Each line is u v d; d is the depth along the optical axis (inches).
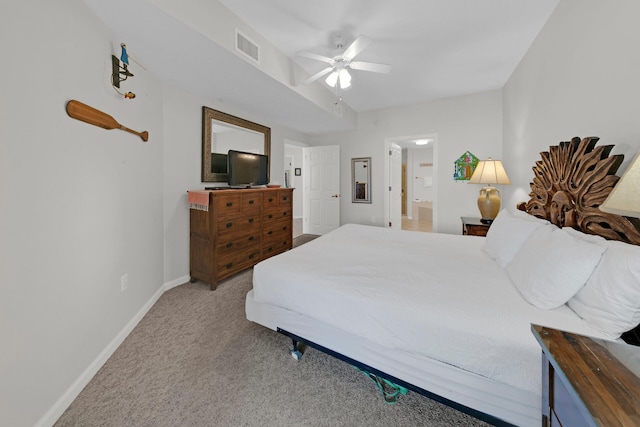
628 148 47.8
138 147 83.0
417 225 245.1
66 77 51.4
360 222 196.5
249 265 125.7
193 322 81.3
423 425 46.1
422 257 73.0
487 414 40.7
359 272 60.9
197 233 111.9
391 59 107.8
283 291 59.5
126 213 75.4
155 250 96.0
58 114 49.5
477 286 52.6
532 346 36.2
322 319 53.9
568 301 42.9
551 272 44.1
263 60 91.9
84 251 56.7
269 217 139.0
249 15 80.6
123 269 73.5
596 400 20.1
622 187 29.8
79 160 55.4
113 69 68.2
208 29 70.6
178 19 62.8
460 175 156.3
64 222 51.0
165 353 66.2
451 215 160.7
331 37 92.1
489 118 147.0
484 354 38.9
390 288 52.0
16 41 40.7
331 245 86.7
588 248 41.4
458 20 82.9
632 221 43.7
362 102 165.9
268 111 143.6
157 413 48.7
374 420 47.2
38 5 44.7
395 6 76.2
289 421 47.1
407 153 306.8
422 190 345.1
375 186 189.2
